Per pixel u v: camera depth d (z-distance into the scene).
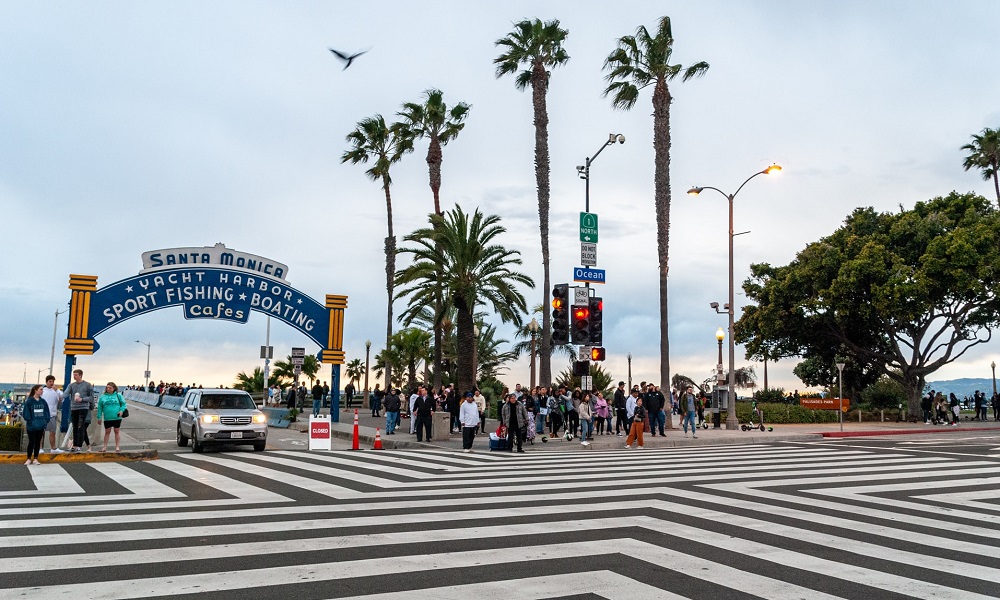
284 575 6.06
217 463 16.03
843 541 7.74
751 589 5.79
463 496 10.84
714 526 8.52
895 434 30.45
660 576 6.15
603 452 20.11
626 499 10.60
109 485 12.08
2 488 11.71
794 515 9.36
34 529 8.03
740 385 67.25
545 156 32.38
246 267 28.00
